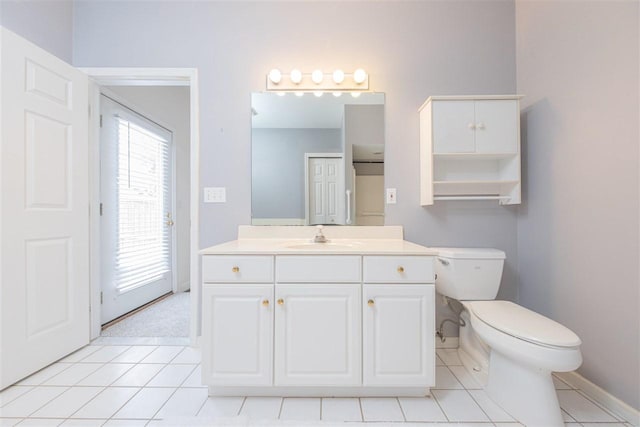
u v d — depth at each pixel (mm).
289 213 2080
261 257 1469
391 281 1473
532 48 1917
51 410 1383
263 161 2080
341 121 2086
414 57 2078
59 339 1828
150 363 1812
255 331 1461
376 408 1413
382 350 1462
